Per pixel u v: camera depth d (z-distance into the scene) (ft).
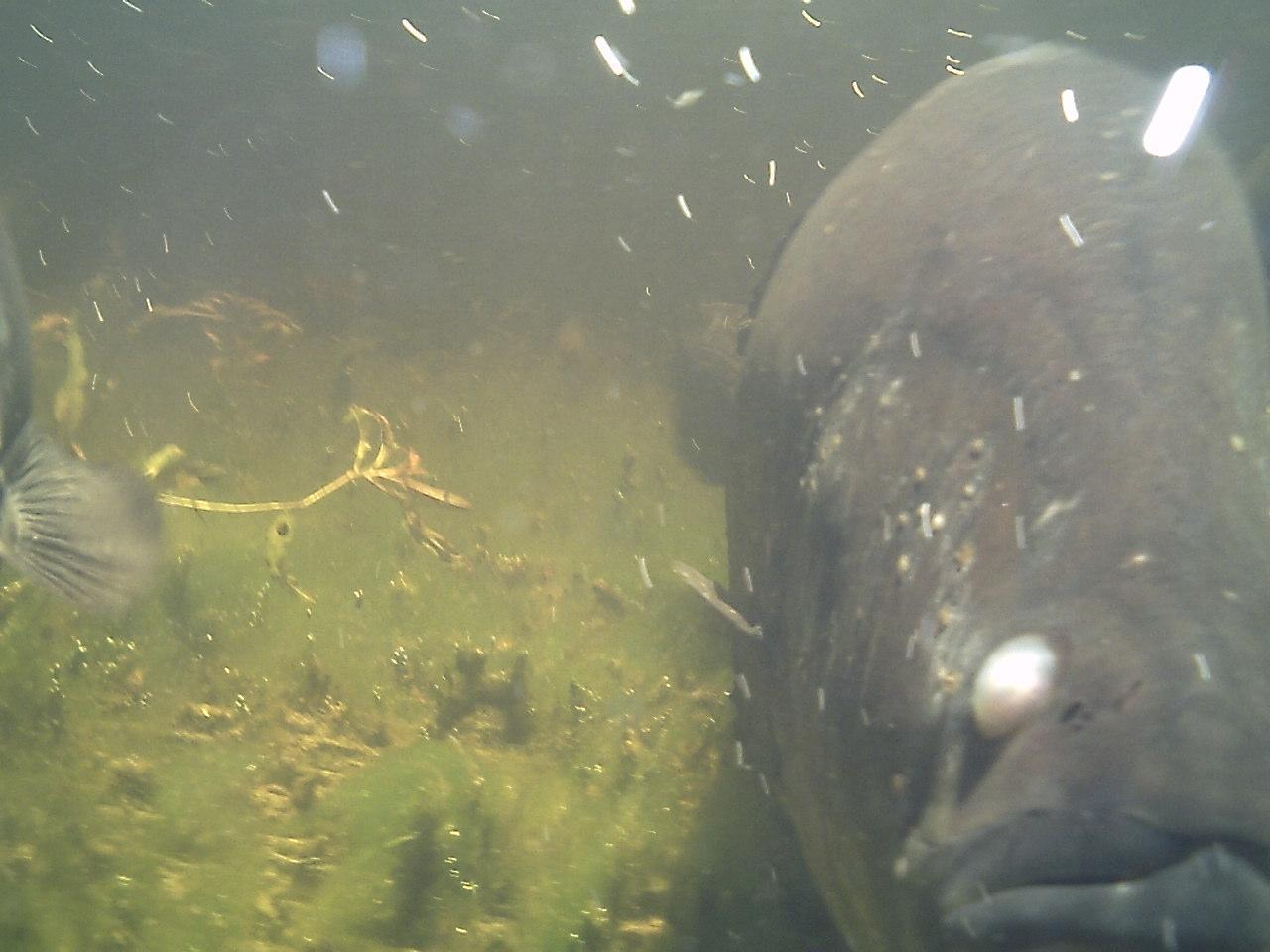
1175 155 1.17
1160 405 0.93
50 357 4.16
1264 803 0.71
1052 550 0.89
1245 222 1.17
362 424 3.02
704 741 1.98
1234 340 1.01
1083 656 0.81
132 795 1.82
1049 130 1.27
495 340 4.87
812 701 1.12
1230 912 0.69
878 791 0.98
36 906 1.50
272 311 4.86
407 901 1.56
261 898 1.57
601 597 2.59
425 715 2.13
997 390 1.03
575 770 1.92
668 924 1.53
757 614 1.35
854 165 1.52
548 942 1.49
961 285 1.14
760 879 1.57
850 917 1.11
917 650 0.96
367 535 2.80
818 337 1.31
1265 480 0.92
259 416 3.66
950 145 1.35
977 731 0.86
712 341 2.63
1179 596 0.81
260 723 2.08
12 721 1.97
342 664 2.28
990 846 0.78
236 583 2.50
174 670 2.22
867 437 1.14
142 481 1.21
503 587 2.63
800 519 1.23
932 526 1.00
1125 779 0.74
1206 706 0.75
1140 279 1.03
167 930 1.50
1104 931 0.71
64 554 1.15
